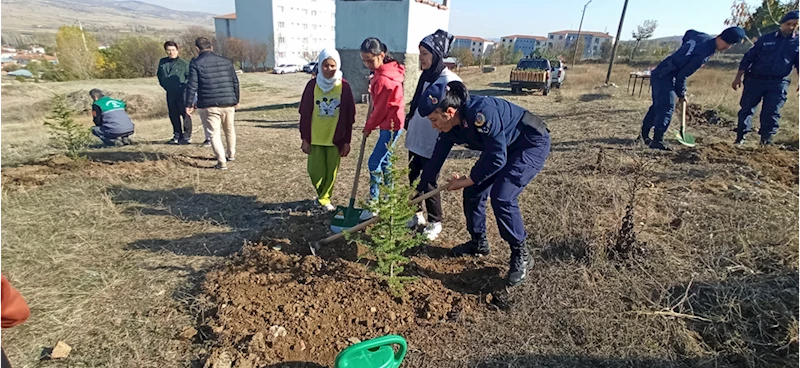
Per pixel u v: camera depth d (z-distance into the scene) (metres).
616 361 2.36
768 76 6.01
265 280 3.04
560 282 3.00
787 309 2.60
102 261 3.37
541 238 3.66
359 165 3.78
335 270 3.18
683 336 2.48
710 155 5.78
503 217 2.90
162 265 3.32
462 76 29.53
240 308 2.76
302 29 73.19
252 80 31.72
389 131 3.75
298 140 7.72
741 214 3.85
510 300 2.88
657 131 6.21
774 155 5.71
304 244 3.60
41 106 15.91
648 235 3.61
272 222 4.09
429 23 13.88
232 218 4.19
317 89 3.98
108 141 6.95
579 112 10.45
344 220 3.78
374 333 2.62
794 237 3.33
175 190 4.91
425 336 2.60
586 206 4.22
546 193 4.62
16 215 4.08
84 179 5.08
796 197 4.24
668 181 4.85
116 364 2.38
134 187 4.96
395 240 2.91
